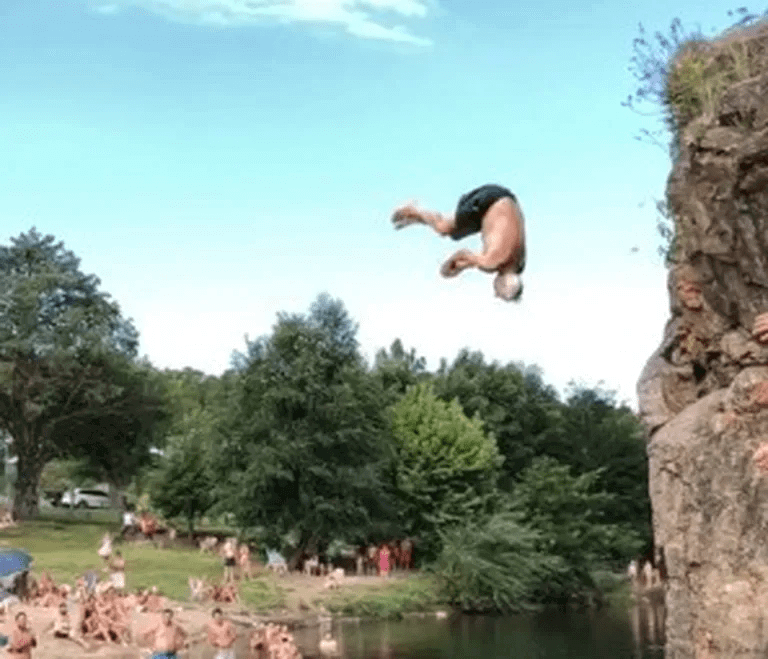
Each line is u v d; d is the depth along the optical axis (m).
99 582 50.25
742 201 11.10
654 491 11.91
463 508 64.38
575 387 90.00
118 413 86.19
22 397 82.31
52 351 80.62
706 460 11.34
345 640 45.56
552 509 66.12
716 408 11.61
